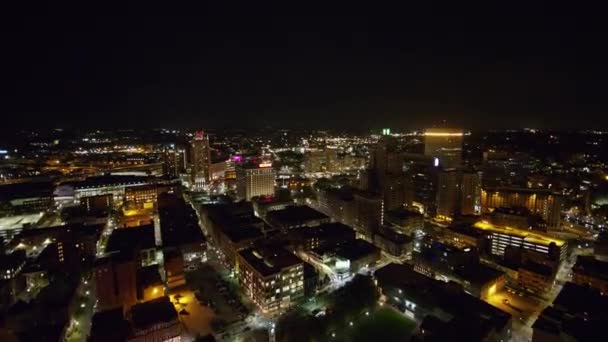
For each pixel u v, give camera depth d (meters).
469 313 130.12
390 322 138.00
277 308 147.12
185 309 146.62
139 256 180.12
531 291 162.88
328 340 126.25
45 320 131.25
